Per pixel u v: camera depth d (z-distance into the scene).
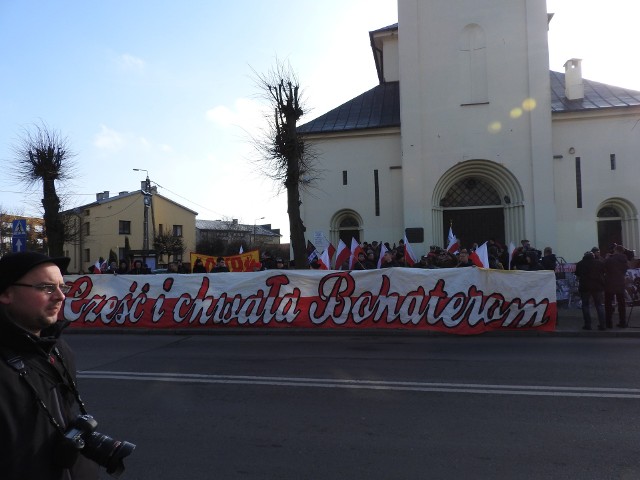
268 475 4.00
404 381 6.86
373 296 11.46
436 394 6.20
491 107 20.47
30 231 45.72
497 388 6.43
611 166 20.55
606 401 5.84
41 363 1.89
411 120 20.86
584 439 4.65
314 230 22.70
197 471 4.09
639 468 4.02
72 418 1.97
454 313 11.09
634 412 5.43
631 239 20.45
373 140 22.44
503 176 20.64
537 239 19.89
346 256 15.35
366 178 22.42
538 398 5.98
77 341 11.16
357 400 5.99
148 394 6.42
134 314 12.48
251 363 8.23
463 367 7.71
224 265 16.44
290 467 4.14
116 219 49.16
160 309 12.37
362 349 9.41
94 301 12.75
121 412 5.68
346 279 11.61
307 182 18.41
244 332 11.73
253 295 12.00
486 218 21.31
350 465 4.16
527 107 20.23
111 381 7.13
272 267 17.09
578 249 20.59
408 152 20.84
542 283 10.90
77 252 47.16
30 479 1.70
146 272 17.66
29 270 1.92
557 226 20.75
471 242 21.36
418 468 4.08
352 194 22.52
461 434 4.83
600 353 8.74
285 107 15.80
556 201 20.78
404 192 20.83
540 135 20.03
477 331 10.97
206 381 7.02
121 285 12.72
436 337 10.86
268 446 4.60
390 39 26.70
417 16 21.00
